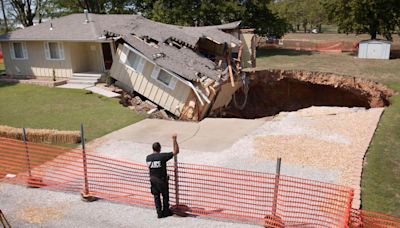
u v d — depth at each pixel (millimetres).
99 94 21828
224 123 17547
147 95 22438
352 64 31828
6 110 18984
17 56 26766
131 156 13031
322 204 9086
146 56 21453
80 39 23625
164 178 8547
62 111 18766
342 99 28641
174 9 39844
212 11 40344
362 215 8422
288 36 71125
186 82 20562
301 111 19203
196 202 9359
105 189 10133
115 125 16812
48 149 13398
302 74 28344
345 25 37719
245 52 28141
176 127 16844
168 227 8367
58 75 25812
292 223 8234
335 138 14461
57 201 9680
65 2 47969
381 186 10336
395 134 14695
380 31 36188
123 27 24281
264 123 17234
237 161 12383
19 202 9672
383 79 24922
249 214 8734
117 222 8633
